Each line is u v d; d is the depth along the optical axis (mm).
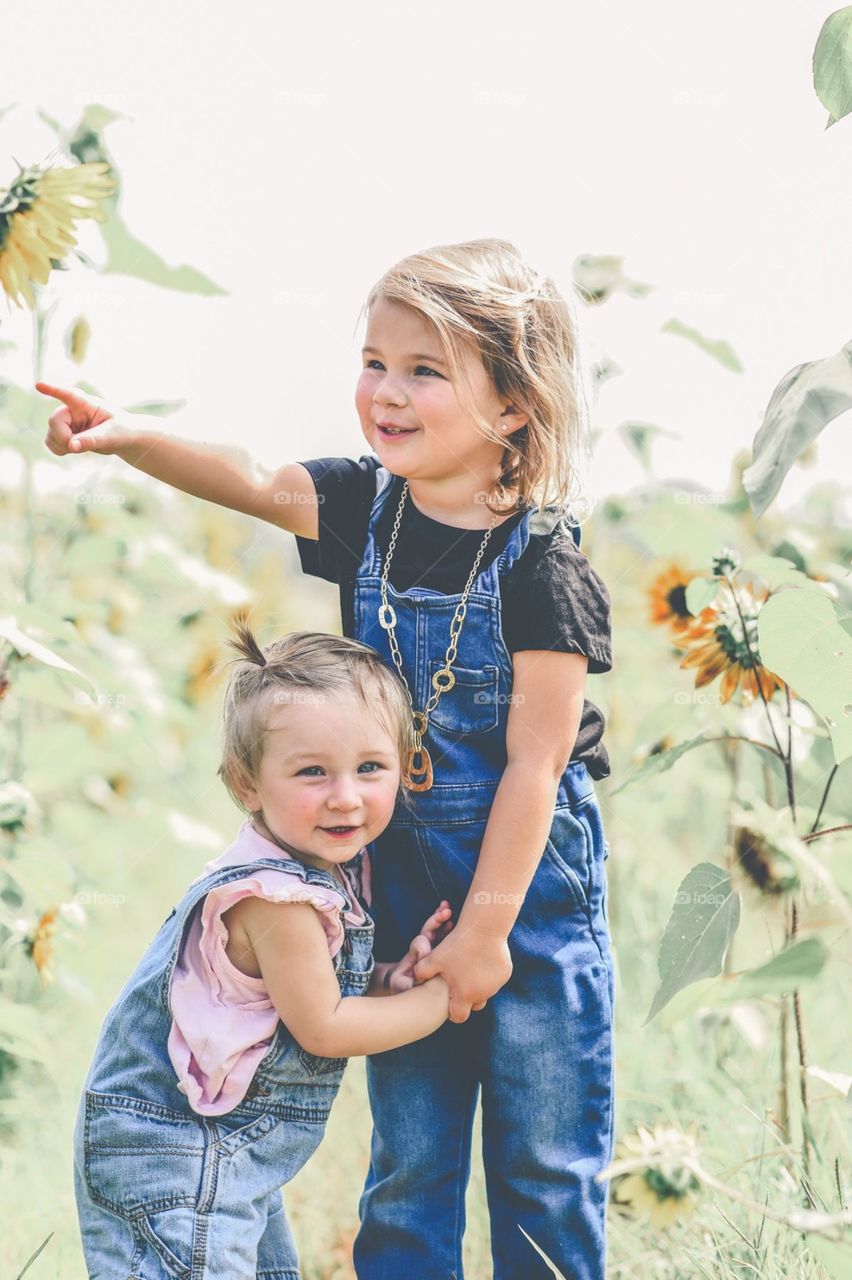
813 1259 1649
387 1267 1687
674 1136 1706
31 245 1695
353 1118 2197
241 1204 1508
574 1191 1625
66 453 1671
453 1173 1703
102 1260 1502
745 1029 1937
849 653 1456
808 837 1740
